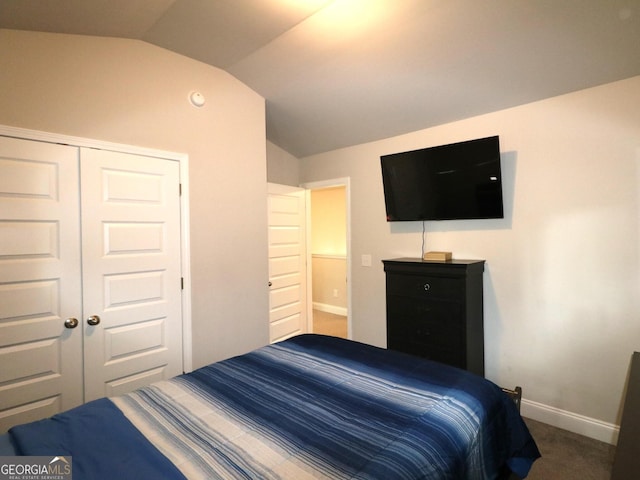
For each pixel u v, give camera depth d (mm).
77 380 2053
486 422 1376
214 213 2656
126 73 2232
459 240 2930
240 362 1849
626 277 2154
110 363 2180
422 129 3123
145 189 2309
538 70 2188
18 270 1861
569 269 2363
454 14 1896
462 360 2547
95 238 2109
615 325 2201
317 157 4055
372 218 3559
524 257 2561
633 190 2113
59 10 1756
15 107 1848
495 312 2715
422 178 2996
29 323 1898
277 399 1429
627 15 1721
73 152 2031
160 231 2381
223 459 1050
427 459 1052
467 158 2701
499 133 2660
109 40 2170
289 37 2217
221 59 2521
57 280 1981
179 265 2467
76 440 1121
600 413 2266
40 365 1934
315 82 2721
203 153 2594
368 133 3371
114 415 1292
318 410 1332
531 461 1547
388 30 2086
